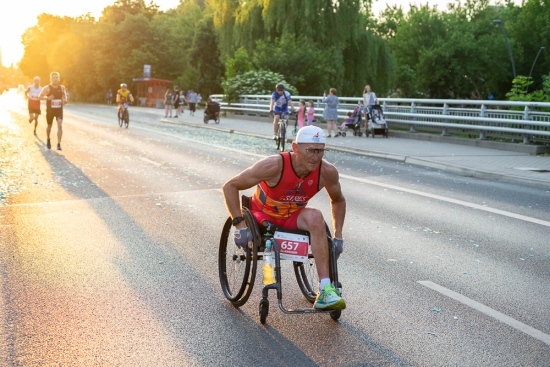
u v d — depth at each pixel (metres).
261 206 4.93
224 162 15.76
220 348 4.31
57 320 4.84
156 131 26.91
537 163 14.86
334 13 44.03
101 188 11.52
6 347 4.30
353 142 20.67
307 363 4.06
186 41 85.19
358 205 9.98
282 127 19.06
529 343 4.43
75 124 30.61
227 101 38.28
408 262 6.62
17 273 6.10
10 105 51.34
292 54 41.31
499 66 73.50
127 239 7.58
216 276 6.11
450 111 21.20
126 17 79.50
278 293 4.63
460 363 4.07
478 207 9.80
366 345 4.37
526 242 7.55
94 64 83.69
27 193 10.86
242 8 45.12
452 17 84.56
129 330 4.64
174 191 11.26
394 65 50.06
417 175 13.56
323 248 4.71
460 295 5.51
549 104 17.48
